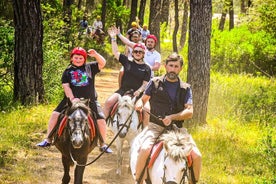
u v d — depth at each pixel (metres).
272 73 30.36
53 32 25.73
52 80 21.16
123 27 56.00
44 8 26.78
